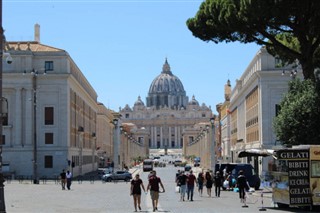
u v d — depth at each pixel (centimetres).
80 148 10325
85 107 11462
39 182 7512
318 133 4069
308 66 4094
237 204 3900
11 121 8788
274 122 4388
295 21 3888
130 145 17150
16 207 3641
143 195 4934
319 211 3275
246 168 5734
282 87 8088
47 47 9244
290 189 3294
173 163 19525
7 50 8756
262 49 8162
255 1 3662
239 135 11988
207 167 11712
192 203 4028
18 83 8800
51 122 8850
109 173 8262
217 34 4181
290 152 3303
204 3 4219
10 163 8706
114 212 3294
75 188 6222
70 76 8850
